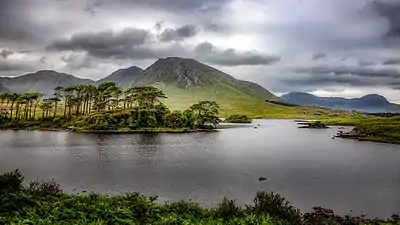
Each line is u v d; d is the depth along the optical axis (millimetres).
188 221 16750
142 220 16984
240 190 35375
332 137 122188
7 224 13891
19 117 186250
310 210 27969
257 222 16734
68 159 61531
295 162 58156
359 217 25438
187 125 164875
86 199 19906
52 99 189750
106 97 186250
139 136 119438
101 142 96188
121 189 36062
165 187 36844
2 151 74438
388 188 36750
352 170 49531
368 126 126562
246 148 83188
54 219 15133
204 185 37781
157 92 173750
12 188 19422
